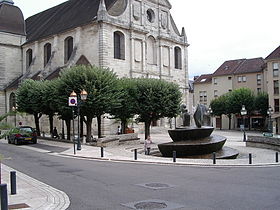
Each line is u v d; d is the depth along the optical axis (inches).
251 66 2778.1
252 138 1096.8
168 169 599.8
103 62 1748.3
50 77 1889.8
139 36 1953.7
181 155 807.1
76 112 1139.3
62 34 2016.5
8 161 725.3
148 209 317.1
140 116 1352.1
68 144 1155.3
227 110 2529.5
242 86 2768.2
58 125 1844.2
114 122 1644.9
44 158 789.2
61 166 647.1
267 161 722.8
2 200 299.6
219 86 2913.4
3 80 2343.8
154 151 971.9
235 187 423.8
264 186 430.3
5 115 399.5
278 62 2134.6
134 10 1940.2
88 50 1831.9
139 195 381.4
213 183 453.1
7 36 2364.7
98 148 1010.7
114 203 344.8
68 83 1150.3
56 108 1269.7
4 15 2397.9
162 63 2112.5
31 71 2191.2
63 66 1947.6
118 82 1234.6
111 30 1801.2
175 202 345.4
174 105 1325.0
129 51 1900.8
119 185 443.5
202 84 3161.9
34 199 372.2
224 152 845.8
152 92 1286.9
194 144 797.9
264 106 2365.9
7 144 1193.4
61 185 450.6
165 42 2142.0
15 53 2404.0
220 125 2893.7
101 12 1750.7
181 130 861.8
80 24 1849.2
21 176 530.6
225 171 574.6
